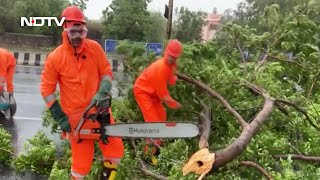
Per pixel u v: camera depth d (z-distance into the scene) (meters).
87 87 3.98
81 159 4.08
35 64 15.96
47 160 5.12
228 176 3.88
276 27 6.44
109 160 4.18
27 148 5.35
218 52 5.80
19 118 7.66
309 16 6.55
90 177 4.41
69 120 3.98
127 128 3.96
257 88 5.13
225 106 4.69
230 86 5.11
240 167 4.02
